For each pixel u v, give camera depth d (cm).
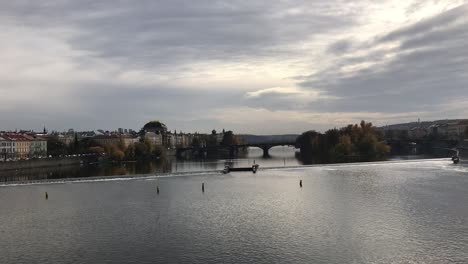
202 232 10919
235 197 16050
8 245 10250
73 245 10131
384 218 11988
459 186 17850
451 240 9856
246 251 9369
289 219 12062
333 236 10319
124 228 11544
